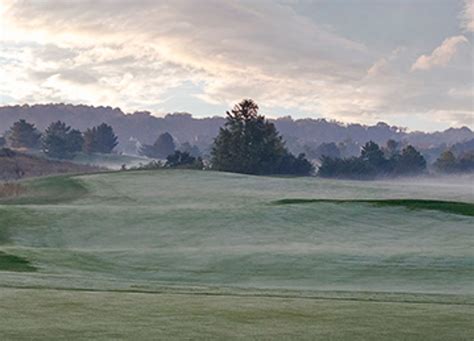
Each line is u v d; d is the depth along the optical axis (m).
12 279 18.17
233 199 61.34
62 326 10.34
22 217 42.56
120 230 39.69
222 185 74.44
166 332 10.10
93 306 12.25
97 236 38.09
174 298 13.64
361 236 37.53
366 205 47.78
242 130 132.25
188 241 36.25
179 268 26.27
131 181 77.62
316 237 37.25
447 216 44.12
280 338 9.91
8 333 9.78
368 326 10.89
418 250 30.55
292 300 13.80
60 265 25.84
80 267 25.78
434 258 27.73
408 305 13.25
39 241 36.78
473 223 41.94
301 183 76.56
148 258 28.41
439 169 179.12
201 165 137.00
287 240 36.25
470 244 33.94
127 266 26.66
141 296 13.85
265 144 131.75
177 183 76.12
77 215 43.91
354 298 15.26
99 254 29.17
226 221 42.25
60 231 39.28
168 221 42.34
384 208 46.69
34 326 10.29
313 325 10.90
